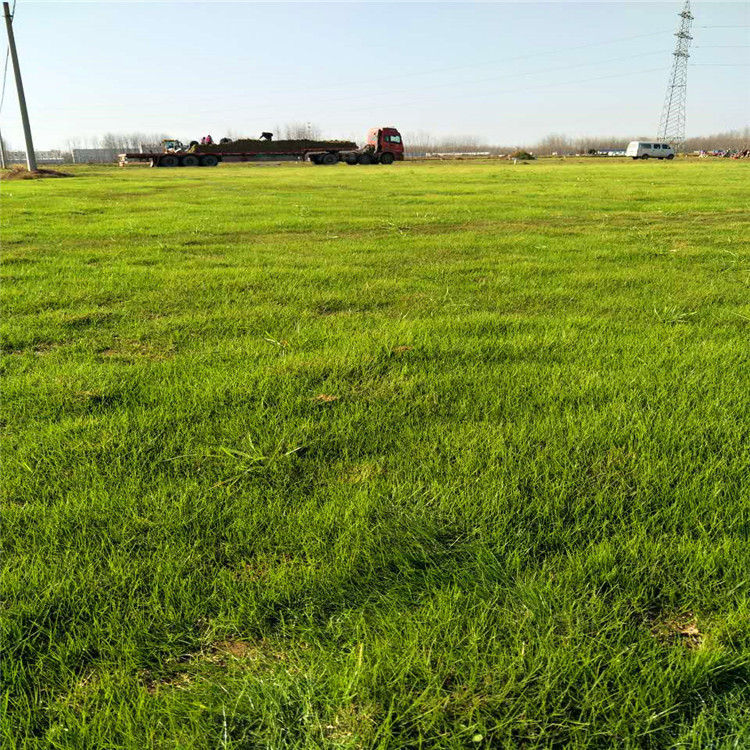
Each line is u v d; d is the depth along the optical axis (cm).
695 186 2067
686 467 246
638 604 179
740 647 164
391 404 314
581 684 153
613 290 562
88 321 478
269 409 308
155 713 148
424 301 529
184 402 319
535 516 217
